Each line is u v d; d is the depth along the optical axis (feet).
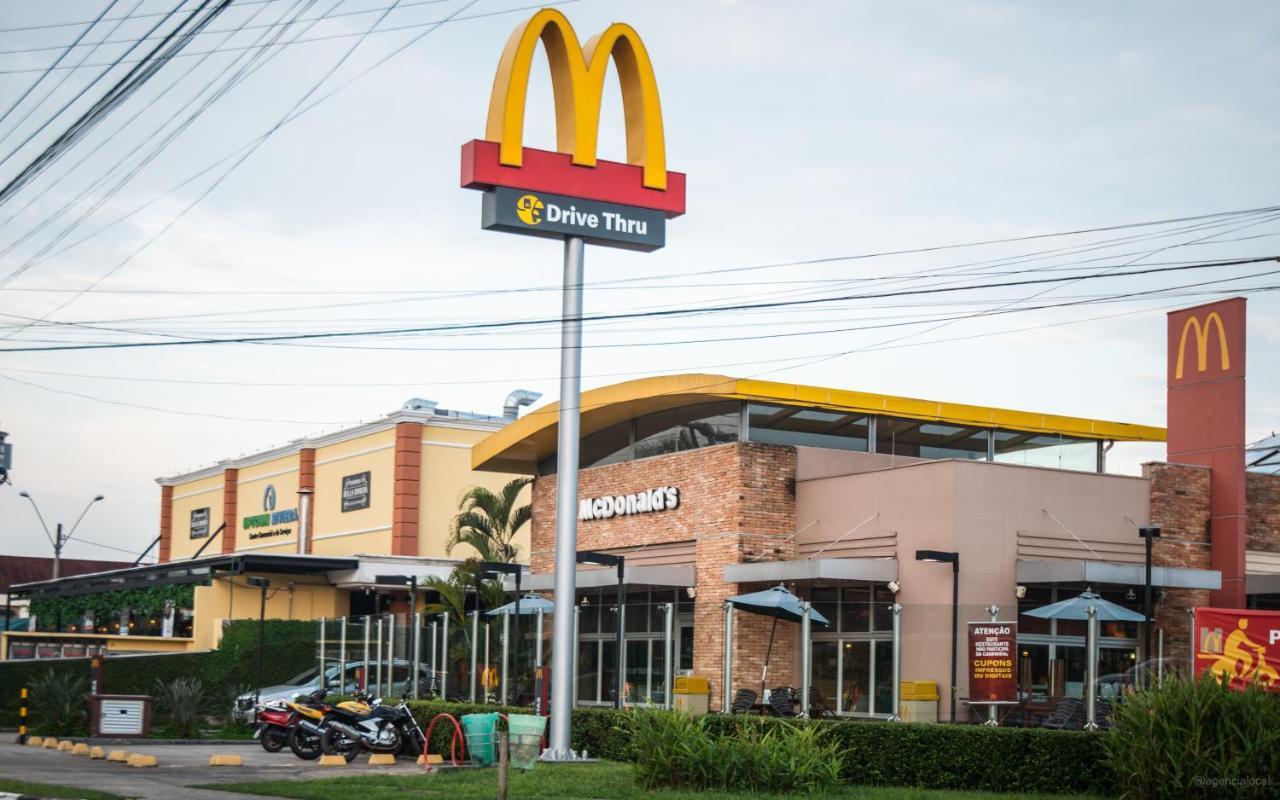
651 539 119.44
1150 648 89.35
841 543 107.76
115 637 169.48
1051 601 101.91
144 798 63.16
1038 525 101.96
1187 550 108.78
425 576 155.22
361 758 92.12
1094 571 94.22
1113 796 65.05
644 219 90.74
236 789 67.46
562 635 86.33
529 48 88.28
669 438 122.21
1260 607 112.68
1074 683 101.91
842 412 117.80
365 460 198.49
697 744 67.67
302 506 212.43
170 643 173.37
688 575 112.57
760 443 111.65
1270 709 57.16
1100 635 103.71
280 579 171.01
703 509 113.50
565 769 78.13
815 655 107.04
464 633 118.52
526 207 86.99
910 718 91.66
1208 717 57.72
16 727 127.54
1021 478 101.91
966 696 92.73
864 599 104.06
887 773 72.08
